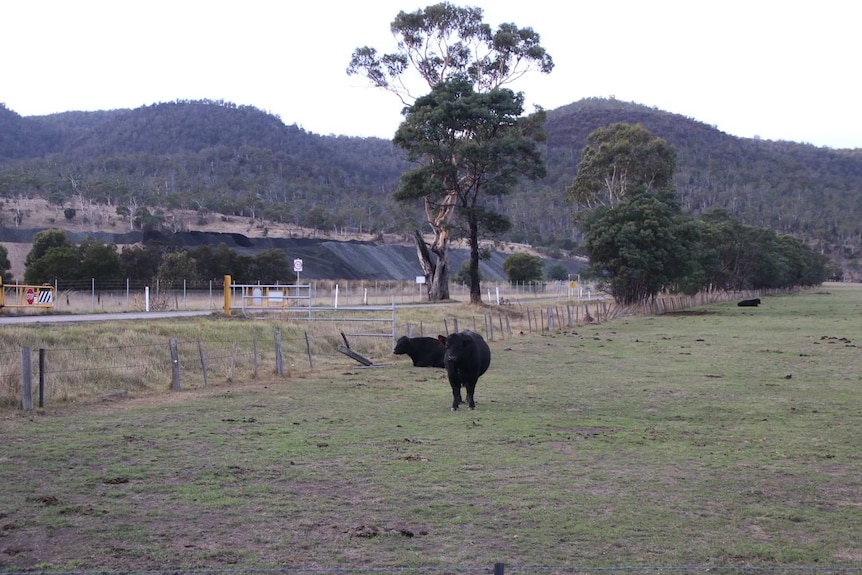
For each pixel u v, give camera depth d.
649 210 59.03
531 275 97.94
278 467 10.73
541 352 28.80
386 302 56.34
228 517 8.49
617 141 75.94
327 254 96.62
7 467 10.52
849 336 37.47
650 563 7.27
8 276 62.28
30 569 6.91
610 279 61.25
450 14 61.88
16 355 19.06
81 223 101.81
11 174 129.50
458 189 59.12
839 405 17.09
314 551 7.46
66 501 9.01
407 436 13.08
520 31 62.34
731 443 12.91
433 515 8.66
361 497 9.33
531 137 63.91
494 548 7.62
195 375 20.72
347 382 20.25
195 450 11.73
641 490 9.84
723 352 29.33
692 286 69.75
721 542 7.93
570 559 7.34
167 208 122.88
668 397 18.16
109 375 18.69
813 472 10.94
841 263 187.00
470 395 16.31
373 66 62.12
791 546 7.86
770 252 96.62
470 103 56.12
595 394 18.58
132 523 8.25
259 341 25.89
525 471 10.72
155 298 41.34
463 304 56.28
